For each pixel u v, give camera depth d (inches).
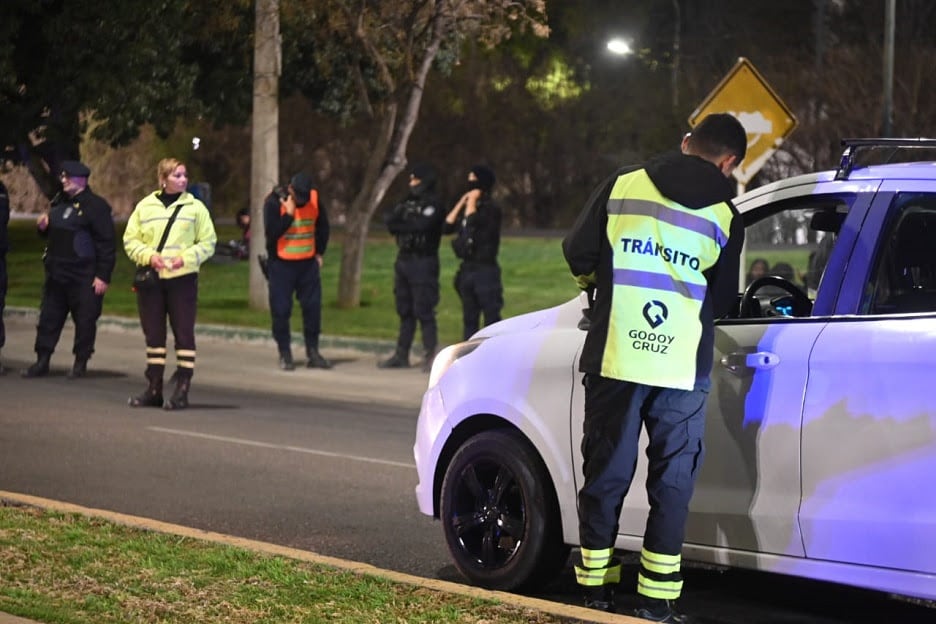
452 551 311.4
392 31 957.2
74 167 672.4
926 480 246.8
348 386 679.7
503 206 2060.8
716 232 264.2
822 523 258.5
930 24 2058.3
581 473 288.8
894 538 250.1
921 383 248.7
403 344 733.9
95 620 261.9
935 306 256.4
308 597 280.2
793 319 269.1
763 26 2267.5
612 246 267.3
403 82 985.5
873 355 255.1
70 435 519.2
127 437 517.3
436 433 317.1
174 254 580.4
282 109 2012.8
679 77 2134.6
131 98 1010.1
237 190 2064.5
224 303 1015.6
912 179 265.7
